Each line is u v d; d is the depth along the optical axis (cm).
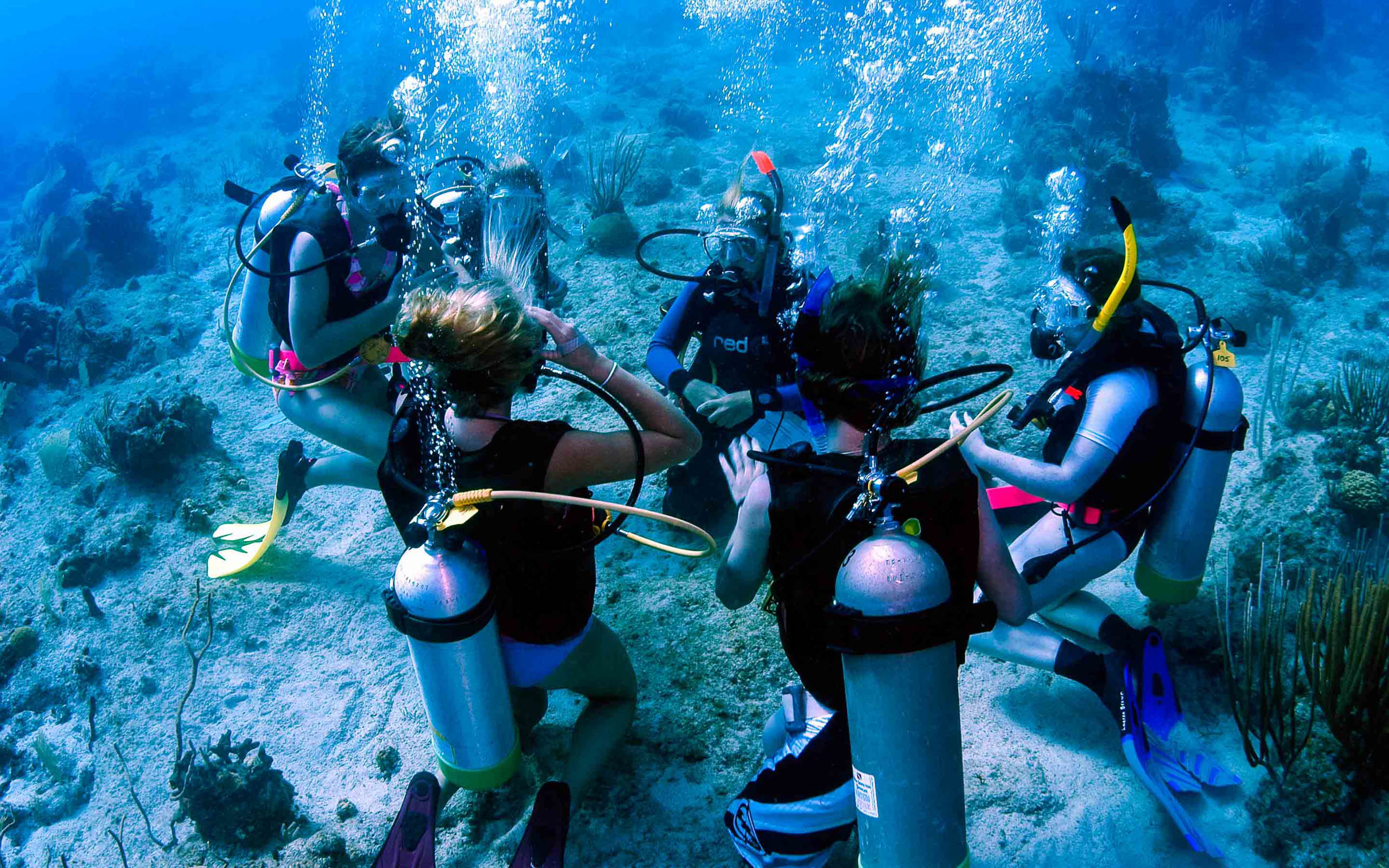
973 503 193
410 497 228
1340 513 383
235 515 486
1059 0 1953
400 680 375
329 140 1560
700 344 405
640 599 400
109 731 364
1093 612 329
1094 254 272
